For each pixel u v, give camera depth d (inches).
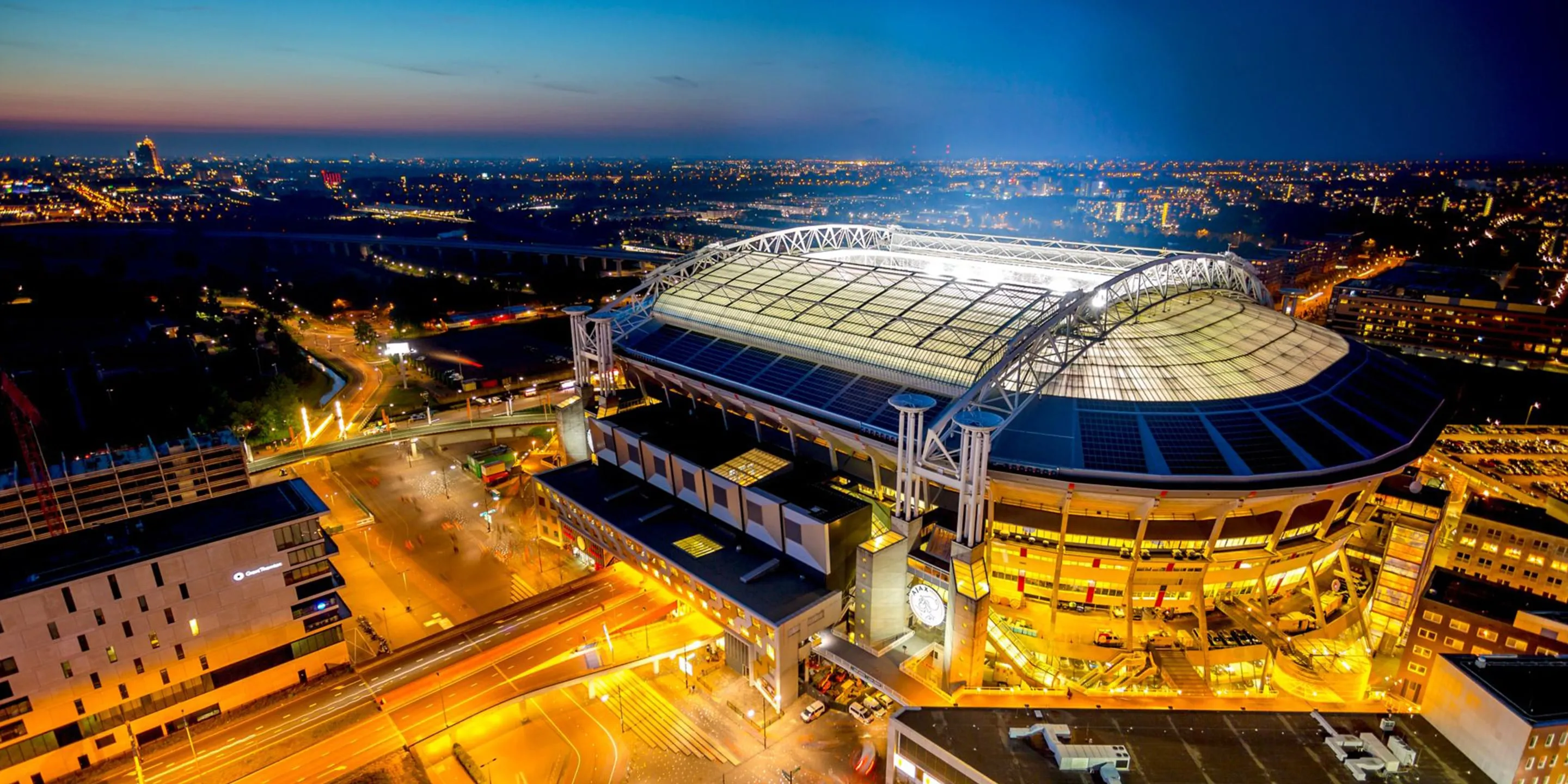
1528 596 4180.6
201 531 4099.4
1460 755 3110.2
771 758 3966.5
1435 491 4982.8
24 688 3555.6
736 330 6200.8
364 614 5177.2
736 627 4507.9
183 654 3983.8
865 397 5103.3
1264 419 4436.5
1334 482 4094.5
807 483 5049.2
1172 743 3193.9
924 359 5098.4
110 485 5940.0
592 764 3937.0
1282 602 4815.5
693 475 5324.8
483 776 3850.9
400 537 6171.3
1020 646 4672.7
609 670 4360.2
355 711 4116.6
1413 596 4869.6
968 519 4200.3
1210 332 5300.2
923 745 3275.1
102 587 3703.3
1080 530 4466.0
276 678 4288.9
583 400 6801.2
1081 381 4768.7
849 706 4308.6
